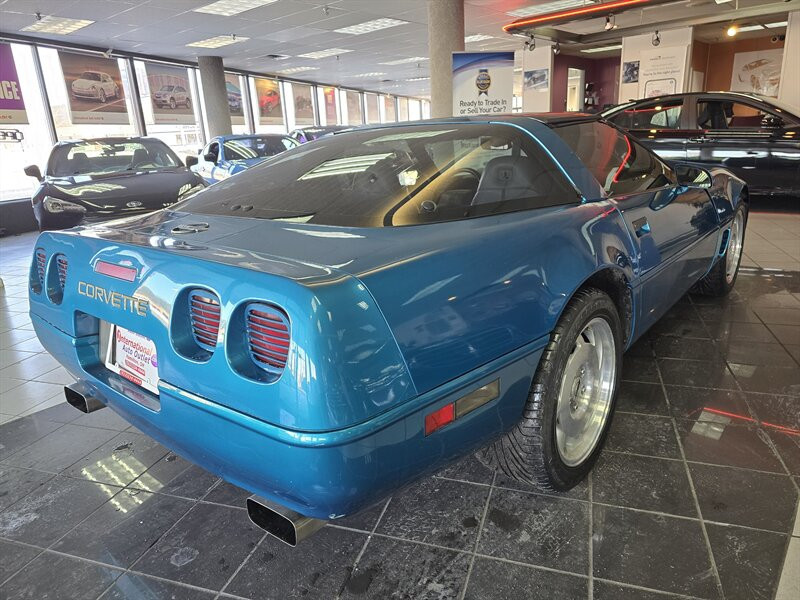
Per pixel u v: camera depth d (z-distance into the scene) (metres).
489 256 1.35
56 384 2.94
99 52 12.13
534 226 1.53
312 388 0.99
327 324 1.00
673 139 7.54
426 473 1.26
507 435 1.58
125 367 1.48
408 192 1.62
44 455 2.18
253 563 1.55
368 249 1.25
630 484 1.79
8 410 2.62
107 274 1.42
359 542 1.60
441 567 1.49
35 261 1.78
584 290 1.67
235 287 1.10
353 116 23.72
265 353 1.09
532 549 1.53
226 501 1.85
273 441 1.04
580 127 2.11
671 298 2.49
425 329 1.15
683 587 1.38
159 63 13.91
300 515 1.15
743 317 3.27
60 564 1.58
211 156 9.45
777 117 6.84
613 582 1.41
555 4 10.21
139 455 2.16
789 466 1.85
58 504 1.86
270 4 9.28
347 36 12.29
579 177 1.88
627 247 1.87
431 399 1.17
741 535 1.54
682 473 1.83
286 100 19.70
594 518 1.64
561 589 1.39
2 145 10.45
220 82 14.62
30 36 10.69
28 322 4.13
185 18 9.84
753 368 2.60
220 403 1.14
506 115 2.05
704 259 2.88
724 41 15.66
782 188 6.90
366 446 1.04
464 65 7.66
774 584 1.37
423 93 25.89
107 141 6.54
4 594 1.48
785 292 3.73
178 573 1.53
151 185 5.64
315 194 1.71
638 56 12.31
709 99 7.32
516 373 1.41
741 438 2.03
